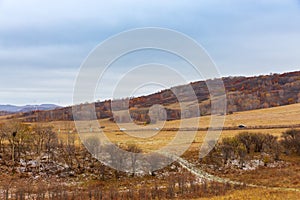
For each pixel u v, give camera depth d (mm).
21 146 44625
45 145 44844
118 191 34062
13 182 37000
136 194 32719
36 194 33344
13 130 45000
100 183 36719
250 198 29281
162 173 37781
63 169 40156
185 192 32969
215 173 41000
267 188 34500
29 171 40000
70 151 42406
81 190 35000
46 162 41656
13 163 41281
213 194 32188
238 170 42938
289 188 34562
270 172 42219
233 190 33656
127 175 37219
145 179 37031
